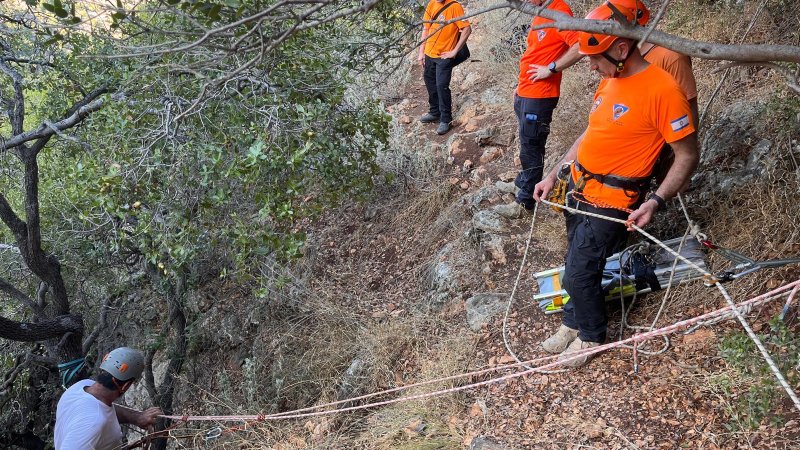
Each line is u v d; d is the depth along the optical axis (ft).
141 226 16.07
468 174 22.52
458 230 20.21
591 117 11.75
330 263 22.75
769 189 13.88
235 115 15.90
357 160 20.40
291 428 16.60
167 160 15.83
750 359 10.77
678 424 11.32
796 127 14.10
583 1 26.61
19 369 23.41
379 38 16.88
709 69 18.39
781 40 17.40
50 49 20.22
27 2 11.10
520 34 27.35
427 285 19.34
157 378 26.76
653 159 11.36
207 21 10.73
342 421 15.85
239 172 14.56
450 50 24.04
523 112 17.13
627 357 13.06
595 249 12.06
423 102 28.53
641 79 10.75
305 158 16.60
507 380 13.91
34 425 26.07
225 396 20.31
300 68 16.05
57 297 22.07
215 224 17.25
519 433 12.51
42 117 22.08
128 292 27.17
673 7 21.65
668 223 15.24
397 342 17.34
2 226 26.05
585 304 12.65
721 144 15.72
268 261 22.82
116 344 27.12
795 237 12.85
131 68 16.87
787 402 10.75
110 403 12.64
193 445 19.57
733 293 12.95
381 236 22.61
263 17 9.24
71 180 16.62
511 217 18.81
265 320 22.39
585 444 11.68
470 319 16.40
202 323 23.86
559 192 13.01
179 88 15.23
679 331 12.98
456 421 13.61
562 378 13.25
